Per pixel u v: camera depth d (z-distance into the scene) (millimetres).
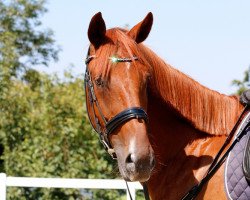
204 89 3740
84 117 8625
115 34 3516
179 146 3703
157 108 3662
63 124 8578
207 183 3523
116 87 3363
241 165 3432
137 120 3307
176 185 3635
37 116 9000
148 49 3650
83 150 8367
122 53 3416
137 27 3598
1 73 10133
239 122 3600
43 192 8023
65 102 8797
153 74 3588
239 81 7992
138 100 3346
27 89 10180
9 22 26328
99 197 8094
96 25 3535
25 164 8367
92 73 3480
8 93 9844
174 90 3660
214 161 3537
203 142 3674
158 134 3693
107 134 3439
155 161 3287
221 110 3707
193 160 3639
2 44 15617
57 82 9680
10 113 9289
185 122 3707
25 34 26672
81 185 5770
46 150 8344
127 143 3295
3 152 8961
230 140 3576
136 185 5648
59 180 5793
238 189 3398
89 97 3584
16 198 8047
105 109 3422
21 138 8922
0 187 5762
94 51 3572
